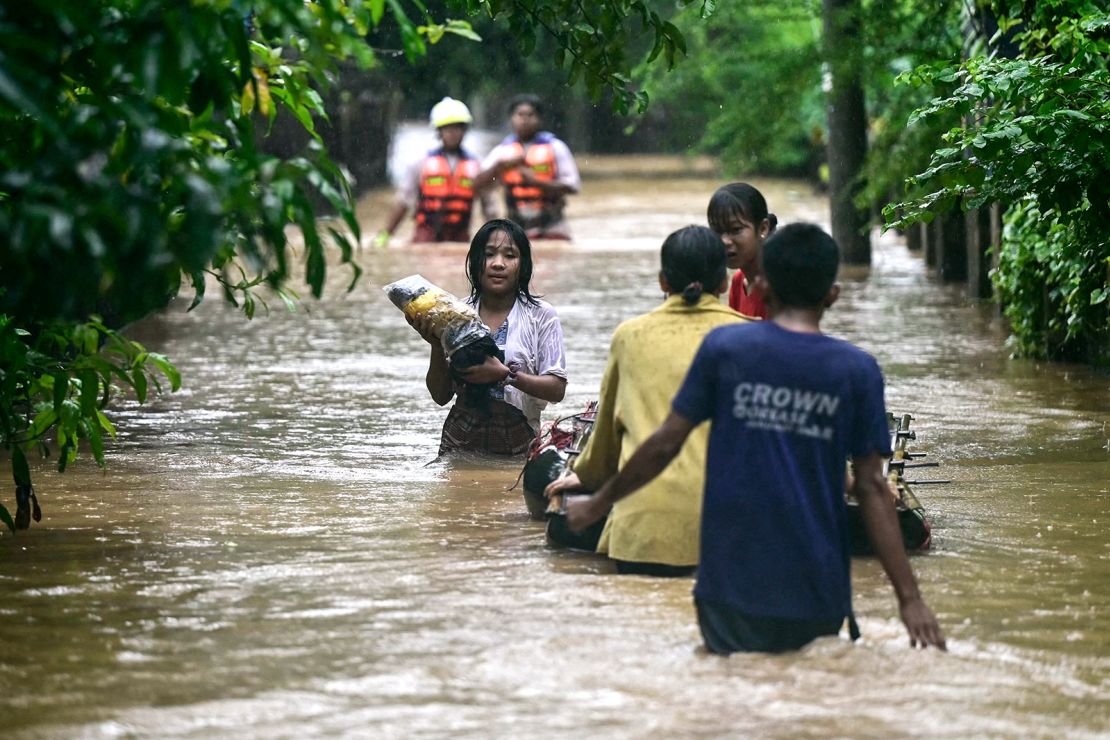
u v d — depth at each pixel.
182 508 21.45
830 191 61.66
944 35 55.72
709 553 13.88
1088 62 25.67
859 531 18.36
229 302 18.58
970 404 30.61
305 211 13.23
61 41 13.23
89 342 19.64
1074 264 31.67
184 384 33.66
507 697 13.16
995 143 23.81
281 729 12.49
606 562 18.17
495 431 25.08
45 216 12.13
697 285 17.59
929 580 17.17
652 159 135.62
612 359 17.75
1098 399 31.06
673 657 14.11
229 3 13.11
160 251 12.37
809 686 13.30
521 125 67.44
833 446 13.61
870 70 55.78
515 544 19.12
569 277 55.00
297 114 17.14
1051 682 13.56
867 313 45.88
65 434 20.08
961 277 54.16
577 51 22.09
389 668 14.00
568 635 14.88
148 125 12.81
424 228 67.75
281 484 23.27
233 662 14.27
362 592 16.70
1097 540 19.14
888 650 14.26
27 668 14.16
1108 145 23.59
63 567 18.00
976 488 22.50
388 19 54.59
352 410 30.47
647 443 13.90
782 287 13.86
